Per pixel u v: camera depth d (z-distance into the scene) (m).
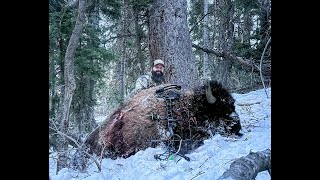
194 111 4.81
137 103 5.12
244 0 10.61
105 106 11.40
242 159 2.98
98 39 9.07
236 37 11.75
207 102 4.90
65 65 5.24
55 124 4.77
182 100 4.86
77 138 4.96
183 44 7.64
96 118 10.05
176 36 7.59
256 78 11.45
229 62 10.97
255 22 11.66
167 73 7.55
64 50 7.84
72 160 4.42
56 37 7.52
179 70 7.53
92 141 5.15
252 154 3.10
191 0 14.30
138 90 5.50
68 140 4.86
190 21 13.84
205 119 4.84
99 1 8.70
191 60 7.75
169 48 7.57
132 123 4.93
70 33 7.64
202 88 5.06
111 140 4.91
